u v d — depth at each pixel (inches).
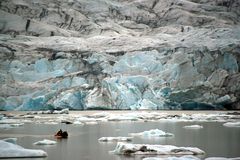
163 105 4569.4
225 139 1599.4
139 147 1151.0
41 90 4439.0
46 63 4768.7
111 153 1169.4
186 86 4653.1
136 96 4517.7
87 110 4562.0
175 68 4682.6
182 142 1492.4
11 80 4542.3
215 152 1196.5
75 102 4419.3
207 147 1326.3
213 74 4722.0
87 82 4643.2
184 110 4717.0
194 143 1453.0
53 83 4542.3
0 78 4510.3
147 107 4500.5
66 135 1692.9
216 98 4623.5
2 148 1093.8
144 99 4537.4
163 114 3848.4
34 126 2402.8
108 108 4505.4
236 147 1321.4
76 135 1804.9
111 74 4778.5
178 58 4768.7
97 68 4825.3
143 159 948.0
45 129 2159.2
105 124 2652.6
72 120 3026.6
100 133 1909.4
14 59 4749.0
